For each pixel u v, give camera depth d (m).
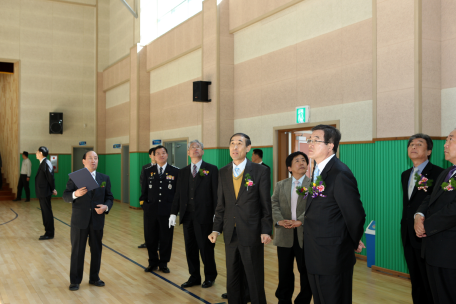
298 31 7.26
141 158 12.89
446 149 2.94
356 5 6.17
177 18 11.53
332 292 2.56
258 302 3.41
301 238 3.66
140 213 11.79
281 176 7.80
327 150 2.71
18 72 15.16
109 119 15.96
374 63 5.59
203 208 4.60
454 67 5.04
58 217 10.77
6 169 16.23
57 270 5.56
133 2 13.70
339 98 6.44
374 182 5.84
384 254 5.33
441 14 5.20
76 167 16.17
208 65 9.18
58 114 15.33
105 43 16.42
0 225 9.44
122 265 5.80
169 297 4.38
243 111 8.70
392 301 4.20
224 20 8.94
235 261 3.50
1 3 14.95
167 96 11.84
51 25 15.72
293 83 7.37
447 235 2.72
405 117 5.16
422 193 3.46
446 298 2.71
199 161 4.72
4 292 4.59
